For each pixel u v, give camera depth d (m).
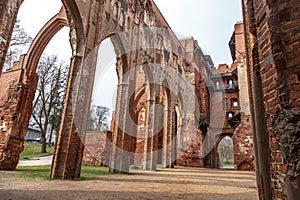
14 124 11.80
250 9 3.39
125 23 14.25
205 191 6.81
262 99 3.01
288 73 2.36
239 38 24.50
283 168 2.29
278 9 2.60
